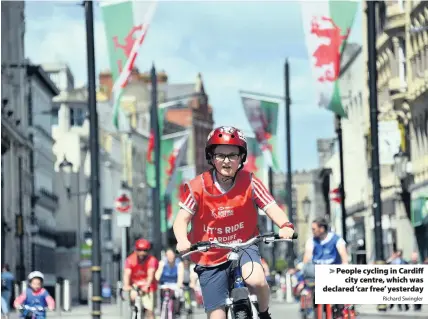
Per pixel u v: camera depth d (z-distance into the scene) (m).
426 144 121.44
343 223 102.88
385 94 141.50
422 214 118.94
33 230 170.00
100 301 61.06
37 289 44.75
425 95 120.88
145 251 49.34
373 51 71.00
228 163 20.66
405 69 130.75
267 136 107.62
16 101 163.25
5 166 149.38
